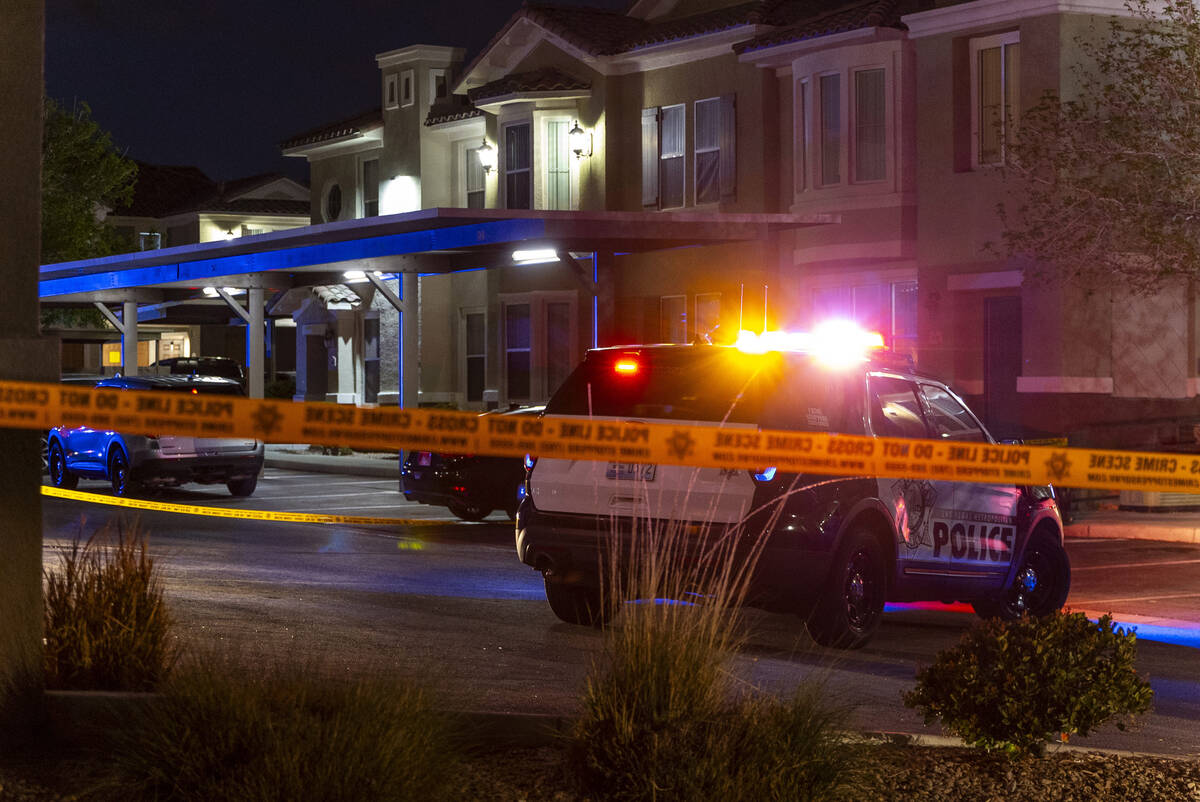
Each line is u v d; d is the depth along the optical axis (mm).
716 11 30406
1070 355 22188
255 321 30703
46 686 6188
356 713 5055
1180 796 5773
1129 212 20609
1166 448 22938
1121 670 6258
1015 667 6156
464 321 38000
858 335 10594
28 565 5625
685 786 5117
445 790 5102
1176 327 23172
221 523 17594
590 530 9719
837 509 9570
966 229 23797
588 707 5430
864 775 5645
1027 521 11312
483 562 14258
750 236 23953
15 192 5660
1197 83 20641
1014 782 5852
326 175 45031
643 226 22578
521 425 7051
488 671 8305
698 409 9609
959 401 11133
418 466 18875
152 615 6480
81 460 23016
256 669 6098
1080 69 22422
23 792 5004
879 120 25578
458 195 40000
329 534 16688
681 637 5523
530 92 32031
